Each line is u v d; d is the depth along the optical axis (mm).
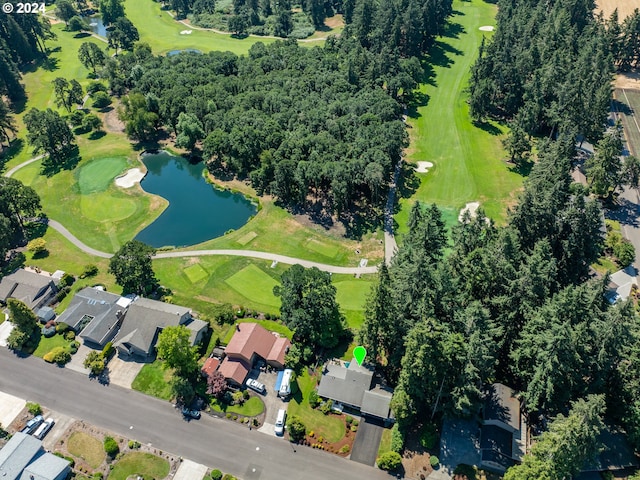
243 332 96500
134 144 173500
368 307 85562
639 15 188250
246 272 118062
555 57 164625
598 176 129250
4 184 131375
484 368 77688
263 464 79938
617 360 79500
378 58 176500
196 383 91250
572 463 68312
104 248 128750
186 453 81750
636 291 107500
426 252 94312
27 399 90812
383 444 82062
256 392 90125
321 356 96062
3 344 101500
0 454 77500
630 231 124750
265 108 163125
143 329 98125
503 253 89250
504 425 79562
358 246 125188
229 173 156875
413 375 77188
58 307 110312
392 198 139875
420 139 165500
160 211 142250
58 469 76812
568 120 146625
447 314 83375
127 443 83250
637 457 77312
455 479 76750
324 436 83375
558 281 101625
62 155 167250
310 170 130500
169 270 119625
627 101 180750
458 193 141625
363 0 198500
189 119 161000
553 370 74312
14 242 131000
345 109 155625
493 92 167875
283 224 133625
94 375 94688
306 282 94000
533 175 126562
